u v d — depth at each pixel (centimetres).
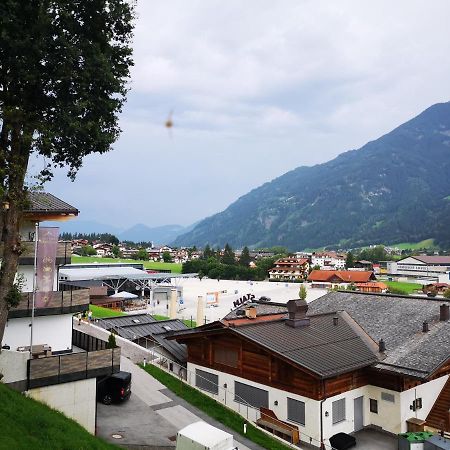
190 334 3444
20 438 1667
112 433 2372
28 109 1911
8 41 1741
